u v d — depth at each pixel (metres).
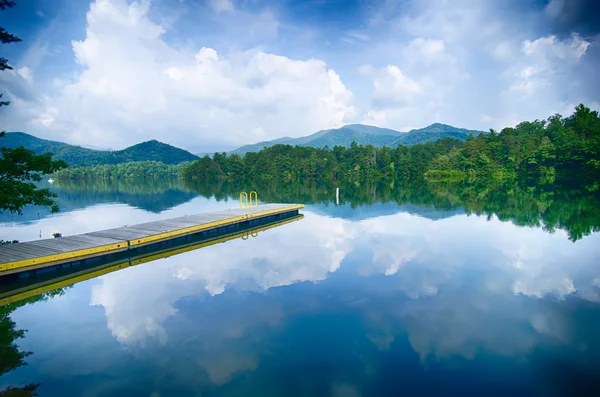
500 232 20.72
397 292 11.64
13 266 13.34
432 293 11.52
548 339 8.55
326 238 20.06
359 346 8.30
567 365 7.48
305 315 10.00
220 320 9.77
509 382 6.93
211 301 11.14
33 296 12.05
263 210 27.42
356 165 105.12
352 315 9.95
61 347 8.54
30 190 19.83
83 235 18.42
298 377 7.13
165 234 18.84
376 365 7.53
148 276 13.86
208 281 13.08
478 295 11.32
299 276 13.41
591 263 14.58
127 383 7.03
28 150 20.00
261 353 8.06
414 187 60.91
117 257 16.78
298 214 29.38
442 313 10.02
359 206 34.19
